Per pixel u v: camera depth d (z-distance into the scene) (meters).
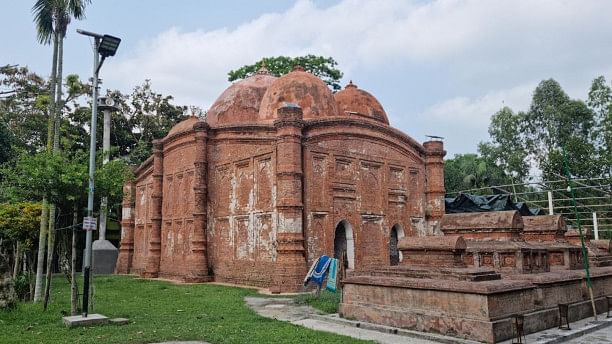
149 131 37.91
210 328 9.61
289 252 16.39
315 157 18.03
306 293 15.66
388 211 20.39
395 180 21.08
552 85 39.53
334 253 19.64
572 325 9.81
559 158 36.22
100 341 8.38
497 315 8.33
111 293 16.42
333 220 18.19
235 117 22.70
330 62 36.69
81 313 11.41
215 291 16.52
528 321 8.88
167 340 8.58
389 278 9.98
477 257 11.34
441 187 22.28
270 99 20.33
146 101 38.66
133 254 27.81
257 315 11.41
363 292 10.47
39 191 11.45
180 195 22.88
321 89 20.50
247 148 19.61
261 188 18.48
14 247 17.25
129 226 28.05
